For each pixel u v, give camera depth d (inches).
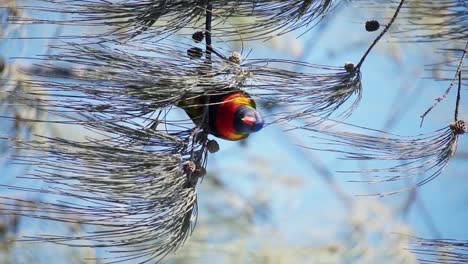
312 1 224.1
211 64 215.6
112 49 213.3
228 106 217.8
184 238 216.7
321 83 220.1
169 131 216.8
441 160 222.8
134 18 217.2
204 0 219.3
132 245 212.7
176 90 213.5
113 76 212.2
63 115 213.3
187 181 214.5
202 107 218.1
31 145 211.9
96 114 212.4
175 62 214.7
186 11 219.1
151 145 214.7
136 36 217.6
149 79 213.0
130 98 212.7
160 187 212.2
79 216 212.7
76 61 211.9
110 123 213.2
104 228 214.1
